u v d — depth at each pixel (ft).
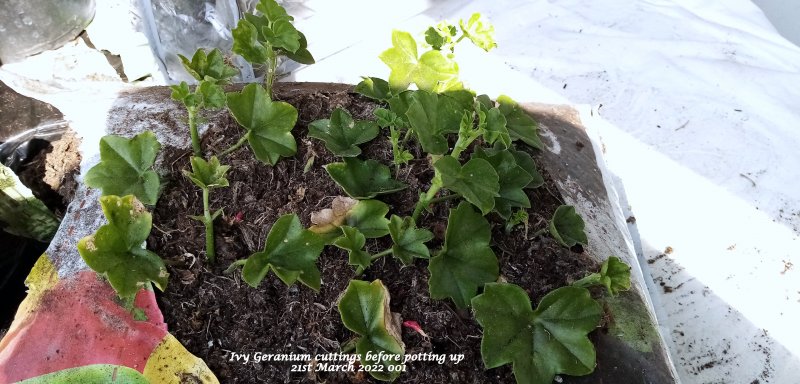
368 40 1.87
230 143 0.96
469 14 1.94
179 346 0.76
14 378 0.73
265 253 0.79
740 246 1.50
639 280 1.04
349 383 0.77
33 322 0.77
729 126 1.70
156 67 1.50
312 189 0.92
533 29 1.92
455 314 0.84
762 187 1.59
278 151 0.92
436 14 1.94
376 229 0.87
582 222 0.96
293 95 1.07
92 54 1.48
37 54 1.46
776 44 1.87
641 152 1.66
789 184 1.60
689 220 1.54
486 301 0.79
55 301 0.78
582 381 0.82
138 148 0.85
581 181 1.14
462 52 1.86
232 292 0.82
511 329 0.79
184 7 1.40
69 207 0.91
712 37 1.88
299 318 0.81
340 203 0.88
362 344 0.75
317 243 0.80
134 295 0.74
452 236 0.85
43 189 1.04
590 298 0.81
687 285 1.44
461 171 0.82
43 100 1.19
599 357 0.85
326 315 0.82
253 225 0.88
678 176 1.62
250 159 0.94
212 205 0.89
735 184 1.60
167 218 0.87
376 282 0.78
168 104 1.04
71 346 0.75
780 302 1.41
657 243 1.51
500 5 1.98
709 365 1.32
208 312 0.80
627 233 1.15
